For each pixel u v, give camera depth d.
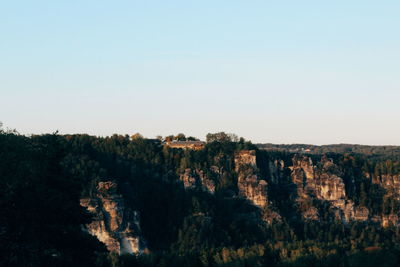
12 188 89.81
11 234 87.94
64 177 101.25
